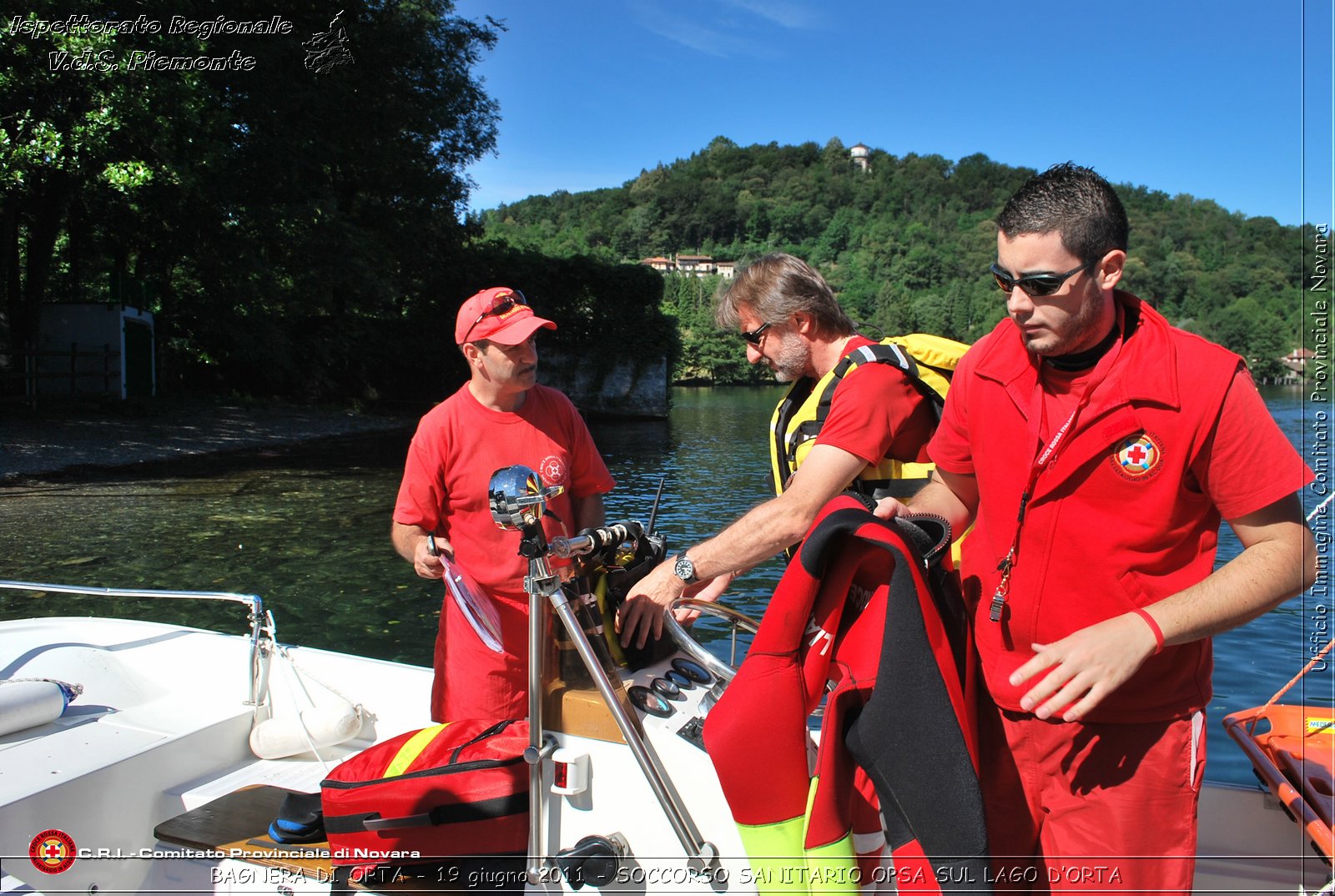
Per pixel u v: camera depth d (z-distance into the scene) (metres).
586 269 35.50
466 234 33.09
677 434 28.38
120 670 3.20
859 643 1.71
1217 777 4.00
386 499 13.74
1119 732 1.65
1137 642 1.46
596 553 2.01
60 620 3.48
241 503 13.22
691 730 1.88
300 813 2.39
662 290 36.25
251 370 28.67
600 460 2.89
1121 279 1.54
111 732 2.77
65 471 15.39
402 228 28.78
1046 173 1.55
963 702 1.63
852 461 2.04
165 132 14.80
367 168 25.41
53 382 21.27
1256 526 1.51
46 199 18.52
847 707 1.64
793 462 2.29
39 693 2.78
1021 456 1.69
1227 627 1.48
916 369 2.12
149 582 8.76
